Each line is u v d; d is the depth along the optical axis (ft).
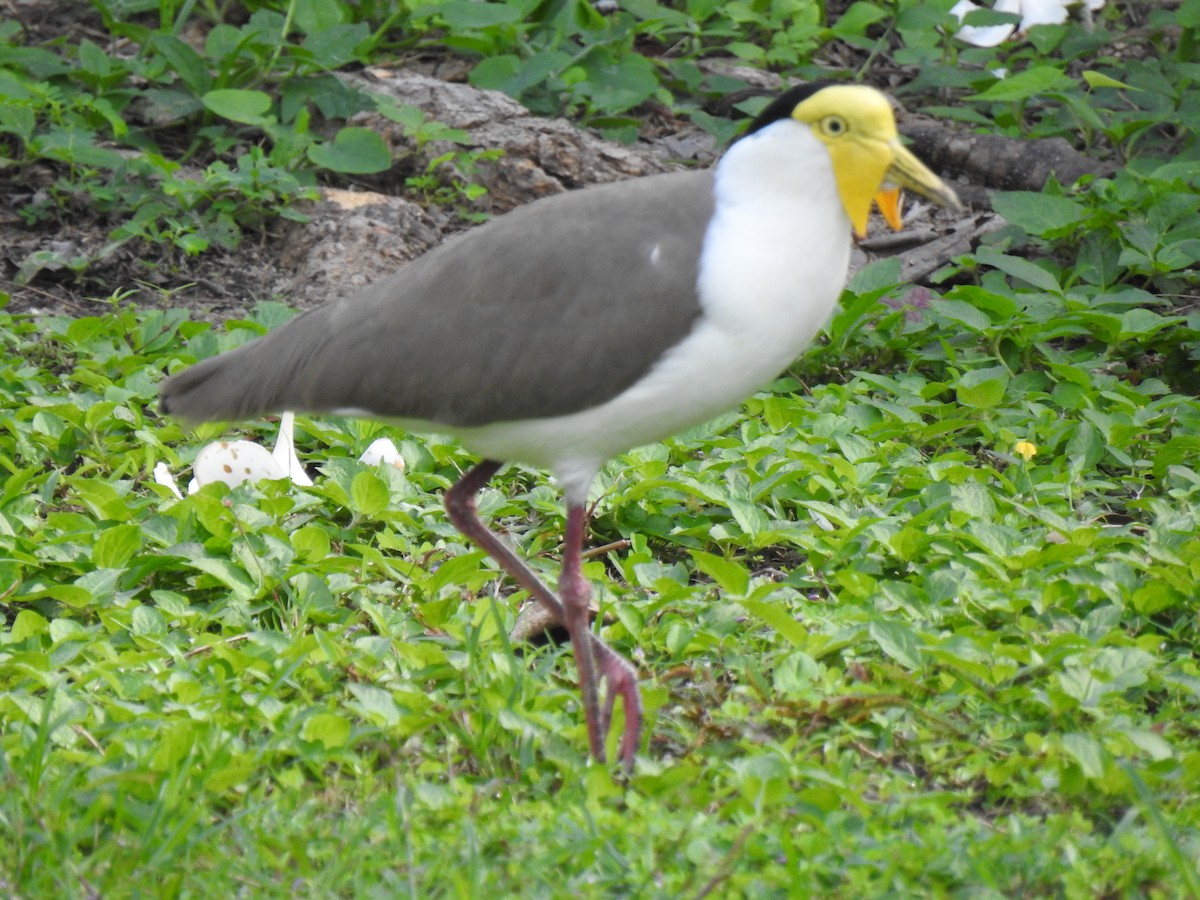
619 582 35.96
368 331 28.45
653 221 27.43
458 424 28.35
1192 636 32.32
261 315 45.65
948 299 47.01
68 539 34.40
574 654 31.04
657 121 61.93
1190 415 42.60
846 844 24.09
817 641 30.37
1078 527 35.14
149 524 34.94
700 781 26.76
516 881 23.27
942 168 59.06
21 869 23.32
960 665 28.89
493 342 27.68
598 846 23.68
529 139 55.47
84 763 26.03
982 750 27.86
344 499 36.52
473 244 28.32
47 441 39.88
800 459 38.52
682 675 30.58
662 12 62.69
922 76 60.90
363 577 34.04
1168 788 26.25
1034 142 57.31
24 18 63.10
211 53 58.49
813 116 26.63
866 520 34.94
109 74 56.34
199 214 53.36
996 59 64.23
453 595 32.35
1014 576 33.88
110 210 53.21
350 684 28.22
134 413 41.14
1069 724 28.48
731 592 32.37
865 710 28.55
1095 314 44.37
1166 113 56.44
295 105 56.85
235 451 38.01
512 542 36.73
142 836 23.75
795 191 26.84
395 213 52.39
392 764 27.20
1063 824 24.85
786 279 26.86
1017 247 51.85
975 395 41.93
